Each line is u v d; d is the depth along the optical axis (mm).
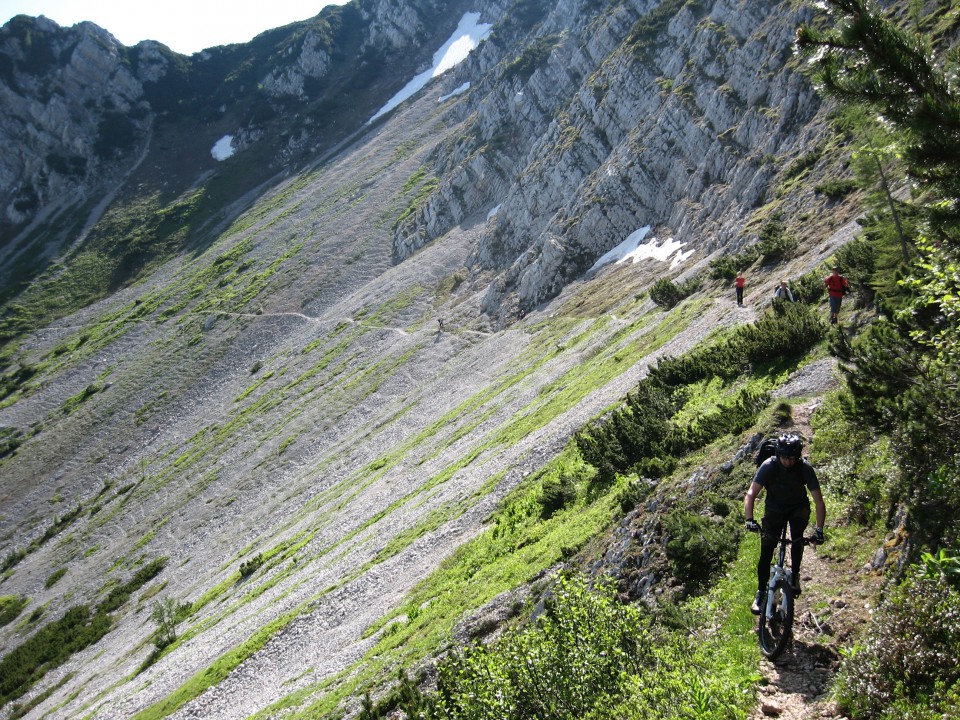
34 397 128750
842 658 8312
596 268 78375
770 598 8578
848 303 22859
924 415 9883
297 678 29453
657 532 15164
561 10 154250
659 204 76812
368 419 82000
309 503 66125
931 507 9133
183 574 71062
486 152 127438
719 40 78625
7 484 108812
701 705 8328
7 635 76500
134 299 158125
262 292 135750
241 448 92750
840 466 12133
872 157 21000
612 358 45594
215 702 33031
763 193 55000
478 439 49406
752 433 15578
